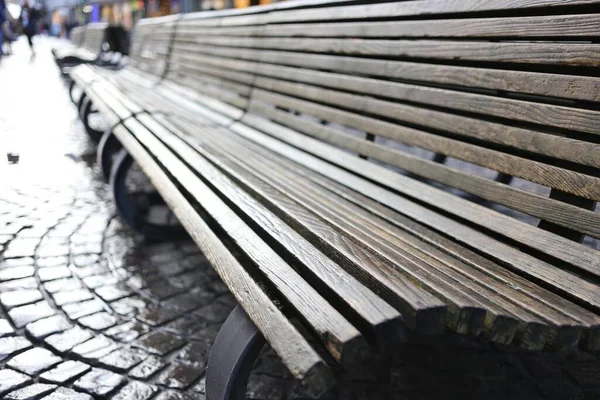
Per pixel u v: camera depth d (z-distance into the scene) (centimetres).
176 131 326
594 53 147
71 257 302
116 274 286
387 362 215
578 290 136
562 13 162
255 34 403
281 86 348
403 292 113
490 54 185
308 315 111
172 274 291
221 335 135
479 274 146
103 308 248
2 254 299
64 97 927
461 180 193
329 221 169
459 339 236
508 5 179
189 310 253
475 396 197
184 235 342
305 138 304
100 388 192
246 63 413
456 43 201
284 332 111
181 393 194
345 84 274
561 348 118
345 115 271
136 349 218
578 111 151
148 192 404
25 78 1152
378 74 250
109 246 322
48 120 701
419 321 107
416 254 153
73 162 507
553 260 151
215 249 161
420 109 219
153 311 249
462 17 203
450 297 115
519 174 170
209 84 495
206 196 197
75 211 379
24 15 1873
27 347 213
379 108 245
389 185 224
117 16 2512
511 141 174
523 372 215
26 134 608
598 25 146
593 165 146
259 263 137
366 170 243
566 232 155
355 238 153
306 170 270
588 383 210
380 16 253
